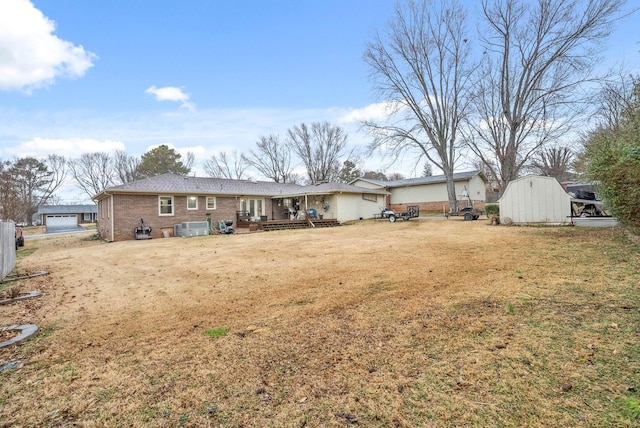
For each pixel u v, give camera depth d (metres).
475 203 28.81
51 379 2.64
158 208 17.91
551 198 12.28
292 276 6.07
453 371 2.44
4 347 3.29
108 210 17.36
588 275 4.75
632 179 5.36
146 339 3.42
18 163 41.88
